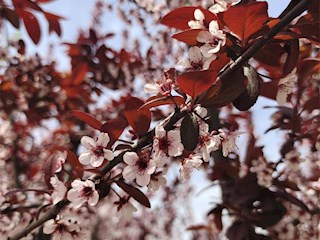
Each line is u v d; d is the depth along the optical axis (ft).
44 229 1.00
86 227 1.09
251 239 1.29
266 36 0.79
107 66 2.26
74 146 2.08
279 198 1.43
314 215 1.57
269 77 0.91
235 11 0.78
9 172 2.77
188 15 0.88
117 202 1.01
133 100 0.87
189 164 0.84
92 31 2.21
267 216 1.29
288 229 1.40
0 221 1.28
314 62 1.09
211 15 0.85
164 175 0.89
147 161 0.84
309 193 1.65
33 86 2.19
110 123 0.88
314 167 1.63
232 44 0.83
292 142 1.36
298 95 1.34
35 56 2.21
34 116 2.21
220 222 1.39
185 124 0.81
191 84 0.79
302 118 1.45
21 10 1.24
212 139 0.83
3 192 1.34
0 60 2.17
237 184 1.35
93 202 0.88
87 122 0.92
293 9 0.77
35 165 2.67
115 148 0.89
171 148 0.82
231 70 0.82
